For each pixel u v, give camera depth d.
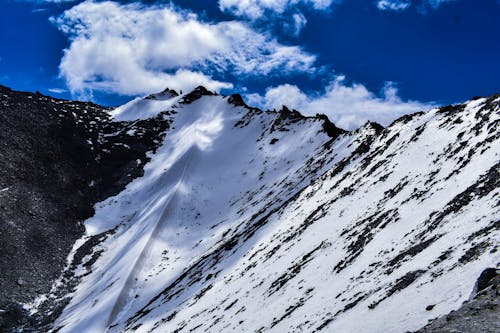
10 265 85.00
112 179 136.50
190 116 185.00
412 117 62.78
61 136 140.75
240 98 191.12
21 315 75.25
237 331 37.12
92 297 81.50
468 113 45.75
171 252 94.00
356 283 28.91
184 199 116.44
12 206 100.25
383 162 54.00
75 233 106.19
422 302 18.52
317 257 41.72
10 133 125.56
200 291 60.16
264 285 45.28
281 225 64.62
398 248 29.33
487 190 26.28
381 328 18.97
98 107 186.88
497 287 14.34
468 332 12.28
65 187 120.25
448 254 21.67
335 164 73.94
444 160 39.66
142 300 76.00
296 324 29.48
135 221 113.88
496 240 18.70
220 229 96.75
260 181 117.62
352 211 47.28
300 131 134.25
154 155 153.62
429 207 32.12
